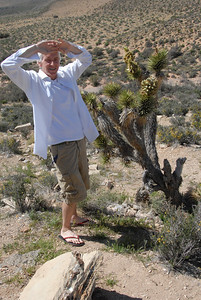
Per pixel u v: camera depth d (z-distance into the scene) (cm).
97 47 6712
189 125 1250
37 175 772
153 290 293
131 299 281
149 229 429
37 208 488
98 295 284
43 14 17325
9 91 3456
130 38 7194
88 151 997
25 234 400
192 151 891
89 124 339
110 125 482
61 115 316
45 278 267
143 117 446
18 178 603
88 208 491
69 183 327
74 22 11650
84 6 16550
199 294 292
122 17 10662
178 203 517
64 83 322
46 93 311
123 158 511
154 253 355
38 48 304
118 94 471
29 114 1766
